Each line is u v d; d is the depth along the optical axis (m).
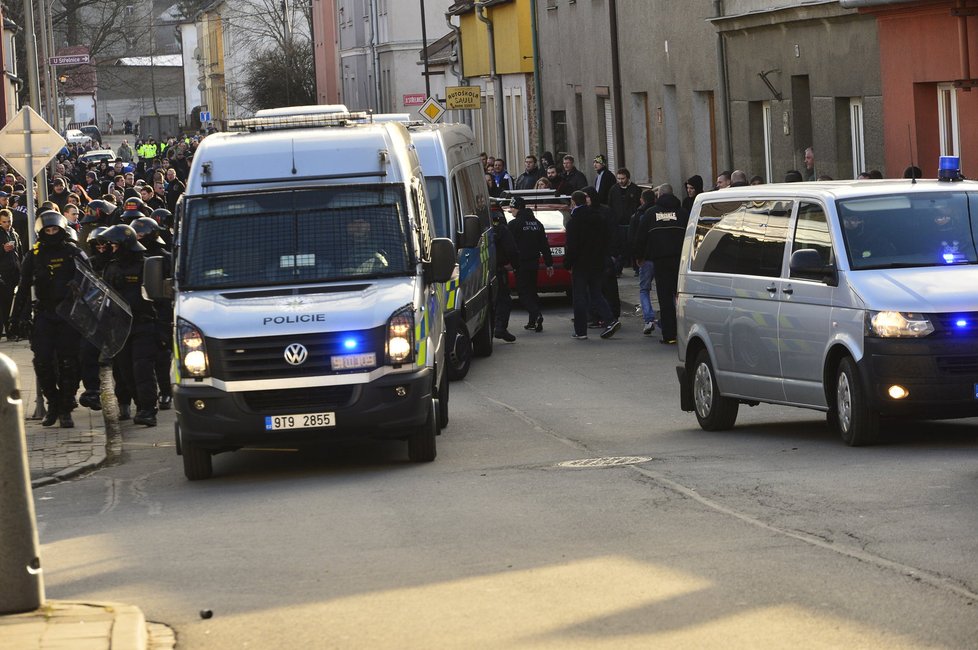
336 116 24.03
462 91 70.62
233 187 22.00
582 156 74.69
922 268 20.59
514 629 11.35
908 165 39.56
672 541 14.31
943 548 13.34
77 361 27.30
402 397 20.19
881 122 40.84
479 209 36.78
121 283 27.41
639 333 40.84
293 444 20.52
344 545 15.10
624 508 16.28
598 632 11.13
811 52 44.69
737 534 14.48
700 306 23.97
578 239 39.47
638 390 30.05
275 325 20.09
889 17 39.66
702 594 12.11
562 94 77.31
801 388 21.53
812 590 12.05
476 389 31.03
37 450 24.52
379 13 127.06
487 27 89.38
